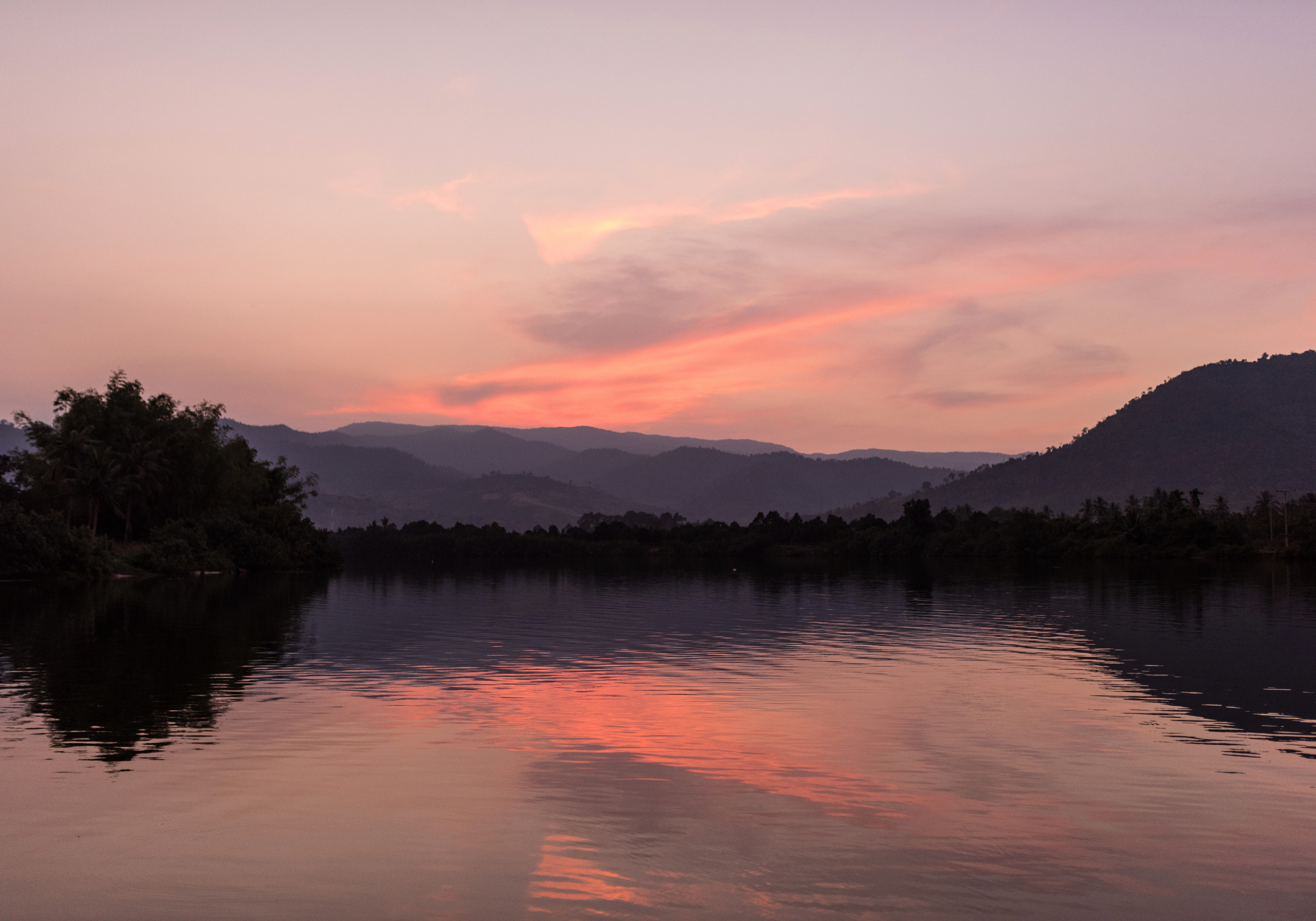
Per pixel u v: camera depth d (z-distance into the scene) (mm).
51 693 29156
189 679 32156
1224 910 13125
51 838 15578
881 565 174625
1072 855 15141
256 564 123312
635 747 22172
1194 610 65438
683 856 14984
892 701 28578
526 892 13539
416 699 28547
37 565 87750
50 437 106312
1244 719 25750
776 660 38562
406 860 14750
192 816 16719
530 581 115688
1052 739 23219
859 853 15211
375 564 195750
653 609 67938
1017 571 140500
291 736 23125
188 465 119750
